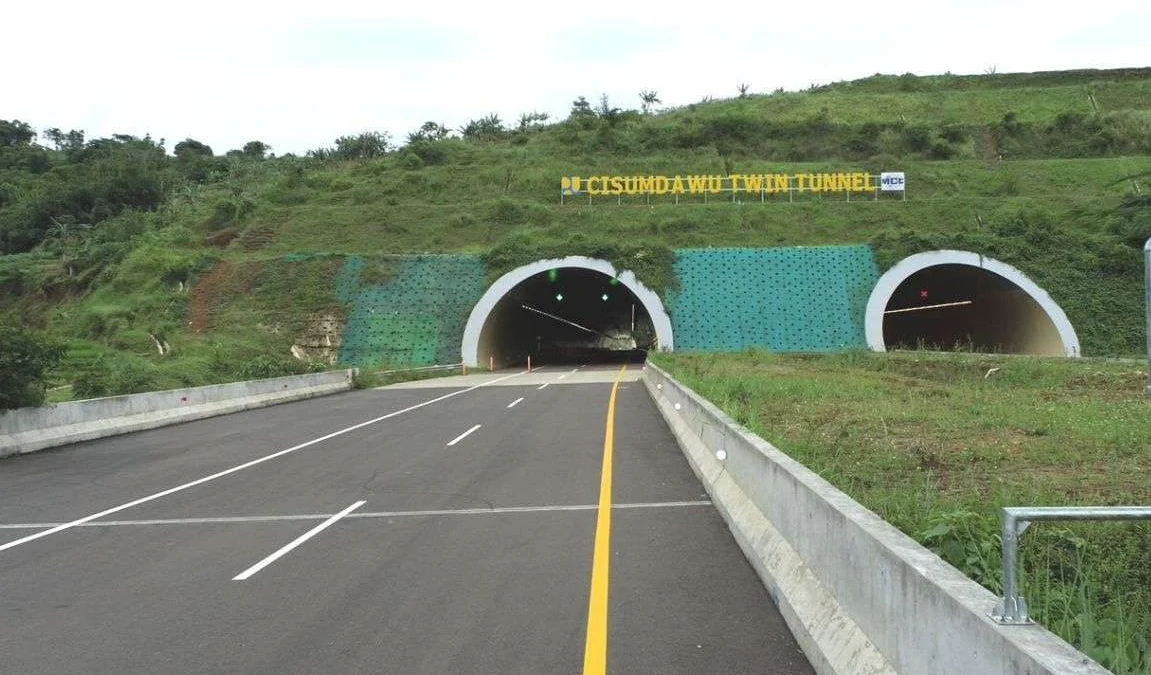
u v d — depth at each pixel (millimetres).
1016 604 2660
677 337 46031
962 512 5648
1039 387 20312
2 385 16078
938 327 55406
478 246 53188
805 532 5477
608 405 22984
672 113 89688
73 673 4984
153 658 5199
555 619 5746
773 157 73000
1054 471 8773
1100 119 71750
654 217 56719
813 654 4645
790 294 46750
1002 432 11641
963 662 2844
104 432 18531
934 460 9430
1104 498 7145
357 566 7312
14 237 91000
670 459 13070
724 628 5438
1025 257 44562
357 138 93125
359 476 12320
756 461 7512
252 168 92938
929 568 3324
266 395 27000
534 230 54969
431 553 7711
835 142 75062
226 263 52406
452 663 4977
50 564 7707
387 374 38031
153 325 46938
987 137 73312
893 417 13266
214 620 5918
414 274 49875
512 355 58750
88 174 106375
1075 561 5129
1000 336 48094
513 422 19266
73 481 12711
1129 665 3289
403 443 16047
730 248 49281
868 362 31266
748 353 37406
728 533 8133
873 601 3914
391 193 64938
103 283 56844
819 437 11039
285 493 11102
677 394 16500
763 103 89312
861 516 4387
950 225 52062
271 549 8039
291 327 46938
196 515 9828
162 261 54031
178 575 7180
